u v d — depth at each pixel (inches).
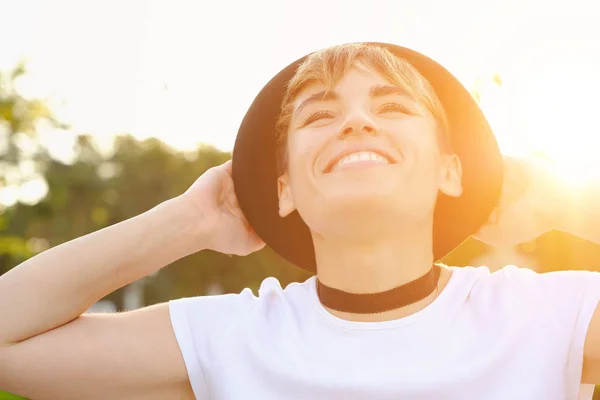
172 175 1413.6
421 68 86.3
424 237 80.9
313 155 79.7
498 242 90.0
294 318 82.8
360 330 77.2
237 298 88.0
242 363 79.4
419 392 71.2
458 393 71.1
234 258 1186.6
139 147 1445.6
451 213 88.4
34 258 86.4
